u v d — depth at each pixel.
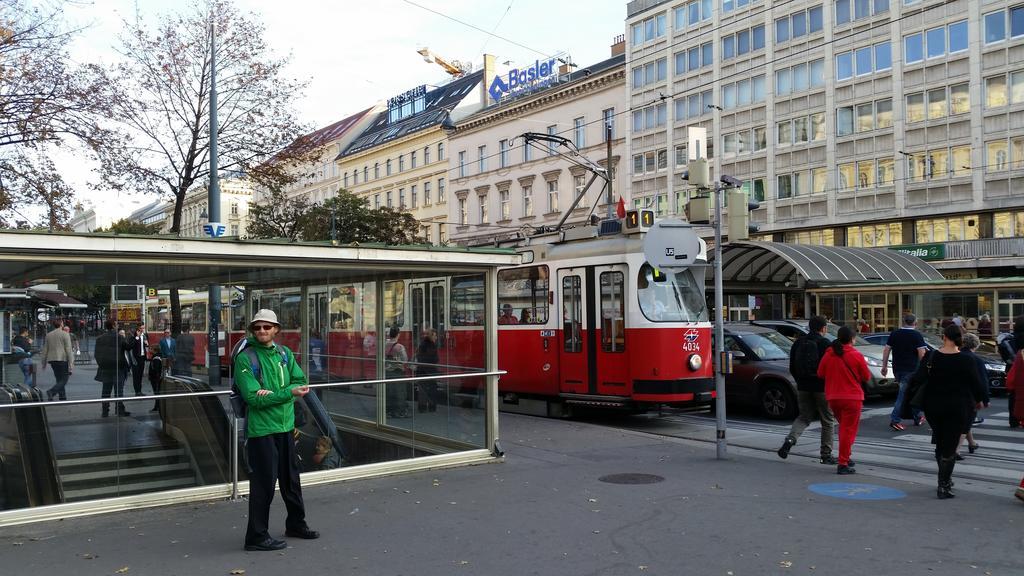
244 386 5.91
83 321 7.79
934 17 36.31
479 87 63.50
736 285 29.59
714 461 9.56
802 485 8.12
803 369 9.40
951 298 24.23
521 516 6.93
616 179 49.25
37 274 7.81
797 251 27.66
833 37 39.84
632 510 7.11
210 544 6.14
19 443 7.08
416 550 5.95
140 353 7.98
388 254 8.71
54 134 19.28
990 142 34.62
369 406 8.90
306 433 8.40
